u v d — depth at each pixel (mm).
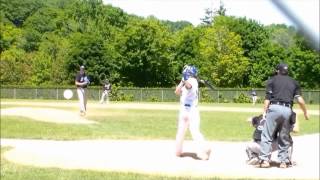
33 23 80562
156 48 67312
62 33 73938
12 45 82062
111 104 39375
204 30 68688
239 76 64312
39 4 81062
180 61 69000
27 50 80875
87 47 66188
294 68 53750
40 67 67562
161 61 67812
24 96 56938
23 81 68562
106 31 69000
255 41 66625
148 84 67875
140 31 66875
